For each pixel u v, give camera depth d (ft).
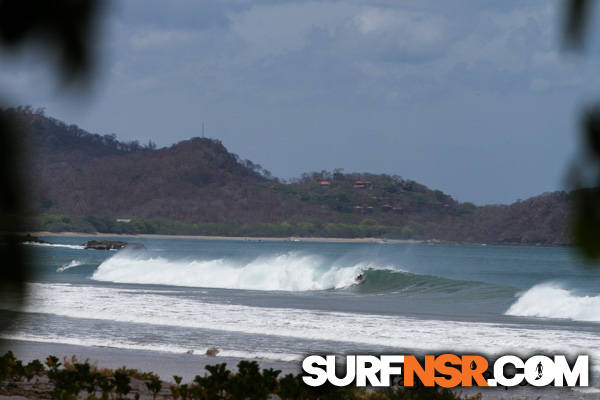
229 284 546.26
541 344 230.27
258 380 117.50
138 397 117.91
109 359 184.96
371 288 520.01
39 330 235.61
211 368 119.24
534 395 154.40
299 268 547.90
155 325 263.70
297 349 212.64
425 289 501.56
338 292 508.12
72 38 12.35
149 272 591.78
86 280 583.17
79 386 119.44
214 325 264.52
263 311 314.55
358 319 288.51
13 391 117.70
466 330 260.42
